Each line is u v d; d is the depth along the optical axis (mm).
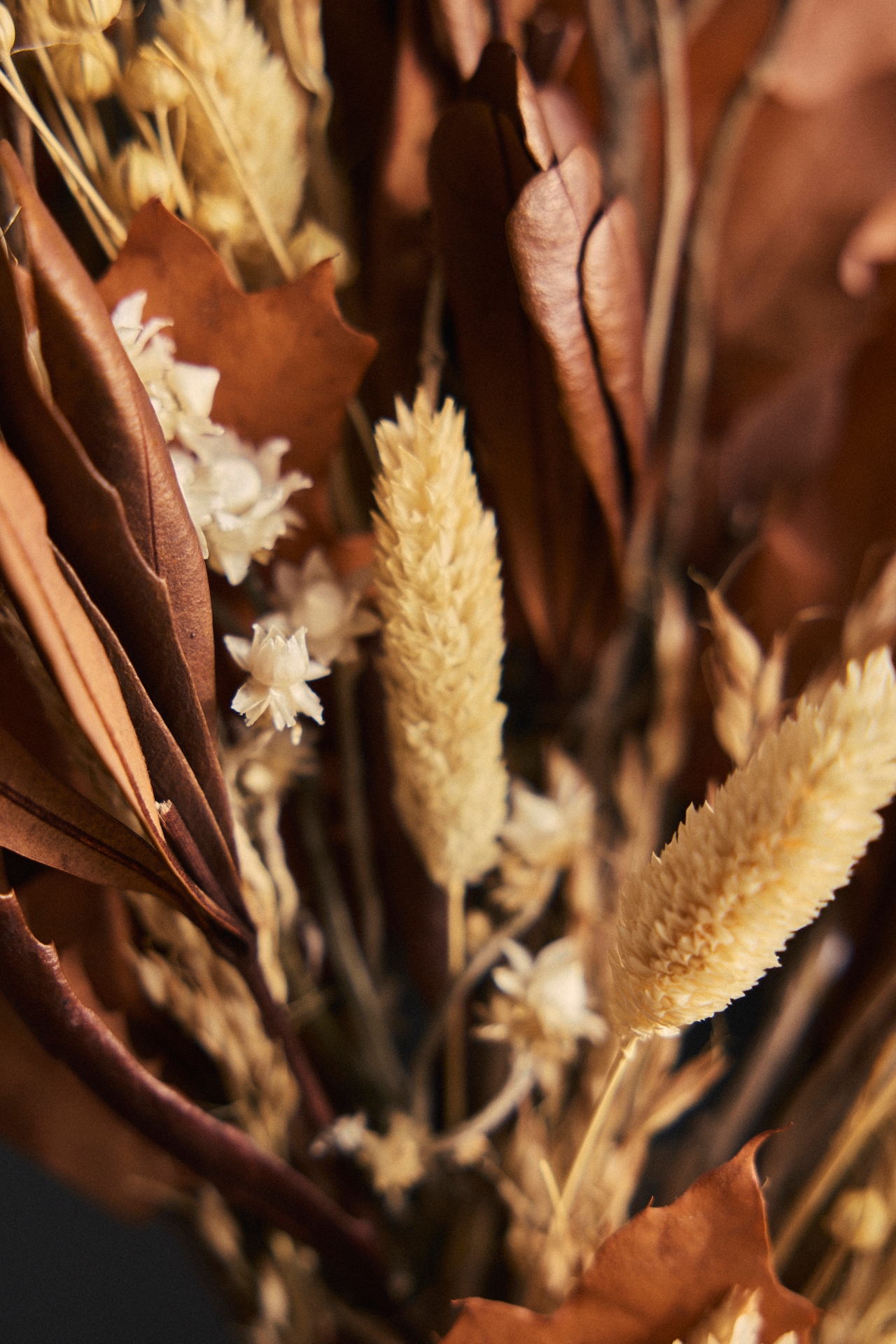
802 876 135
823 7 192
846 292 197
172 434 157
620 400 165
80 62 162
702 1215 153
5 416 137
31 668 151
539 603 187
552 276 157
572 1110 196
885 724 132
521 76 152
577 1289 158
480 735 160
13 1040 189
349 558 172
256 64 167
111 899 177
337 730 187
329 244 174
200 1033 181
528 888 186
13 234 161
